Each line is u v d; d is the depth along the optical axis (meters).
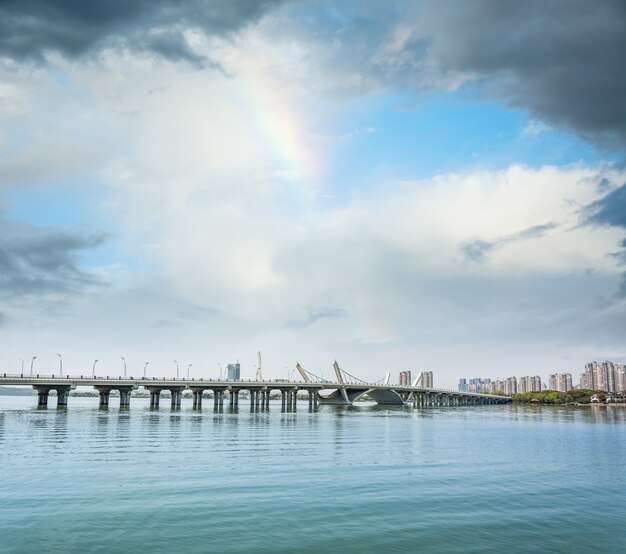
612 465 63.44
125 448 70.62
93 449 69.06
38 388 177.00
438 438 95.06
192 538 32.47
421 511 39.03
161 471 53.56
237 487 46.38
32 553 29.62
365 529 34.66
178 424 116.19
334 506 40.12
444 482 50.28
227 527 34.62
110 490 44.44
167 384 194.12
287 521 36.16
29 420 119.38
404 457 67.25
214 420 134.00
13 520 35.41
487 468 59.75
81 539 32.00
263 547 31.19
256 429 107.50
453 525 35.75
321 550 30.86
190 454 66.06
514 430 118.88
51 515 36.69
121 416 140.38
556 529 35.25
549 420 167.88
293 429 109.19
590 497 44.91
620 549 31.61
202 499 41.75
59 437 82.81
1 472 51.84
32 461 58.38
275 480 49.84
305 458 64.31
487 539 33.06
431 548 31.42
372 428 116.88
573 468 60.81
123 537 32.47
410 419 161.75
